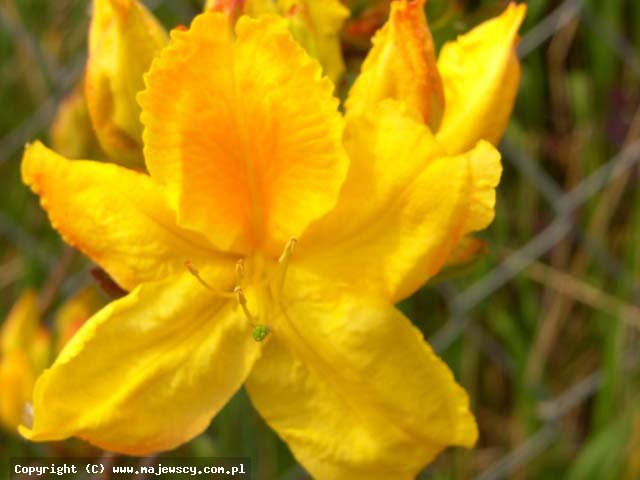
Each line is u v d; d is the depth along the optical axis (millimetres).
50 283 337
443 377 207
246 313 207
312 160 204
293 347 211
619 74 449
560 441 435
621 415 395
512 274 420
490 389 446
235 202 209
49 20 461
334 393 210
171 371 208
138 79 223
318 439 209
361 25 262
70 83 424
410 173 204
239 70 200
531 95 445
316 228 210
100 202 207
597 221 440
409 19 212
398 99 213
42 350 315
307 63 199
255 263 213
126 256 208
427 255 204
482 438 446
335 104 201
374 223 207
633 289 420
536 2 415
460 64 221
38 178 206
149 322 207
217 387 209
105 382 204
